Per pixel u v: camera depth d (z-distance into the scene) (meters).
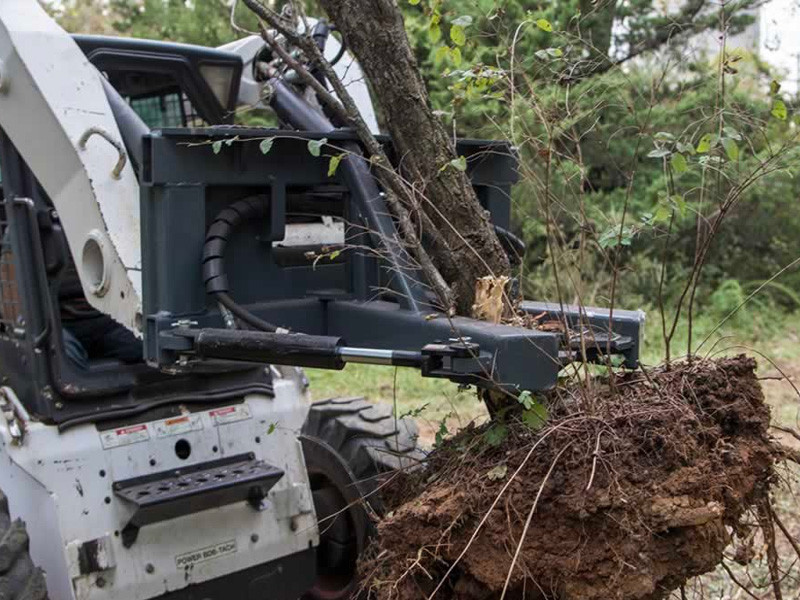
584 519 2.26
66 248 3.06
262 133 2.66
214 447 3.35
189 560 3.21
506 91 3.02
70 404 3.09
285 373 3.62
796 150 2.93
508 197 3.21
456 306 2.80
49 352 3.05
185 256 2.60
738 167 3.16
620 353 2.82
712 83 4.55
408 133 2.90
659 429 2.35
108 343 3.43
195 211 2.60
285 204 2.83
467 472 2.48
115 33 11.64
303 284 2.91
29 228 3.04
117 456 3.13
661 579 2.22
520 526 2.31
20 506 3.07
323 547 3.95
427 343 2.56
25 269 3.04
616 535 2.23
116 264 2.75
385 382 8.24
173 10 11.55
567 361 2.57
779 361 9.20
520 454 2.40
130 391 3.23
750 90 6.55
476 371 2.33
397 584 2.41
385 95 2.91
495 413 2.56
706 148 2.62
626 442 2.33
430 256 2.83
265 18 2.94
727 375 2.62
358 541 3.71
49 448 3.02
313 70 3.61
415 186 2.86
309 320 2.88
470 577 2.39
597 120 3.49
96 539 3.02
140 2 11.94
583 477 2.29
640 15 8.42
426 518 2.38
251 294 2.81
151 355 2.63
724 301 10.94
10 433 2.97
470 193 2.89
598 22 6.07
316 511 3.91
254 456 3.43
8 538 2.81
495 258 2.88
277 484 3.46
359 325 2.79
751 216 11.98
